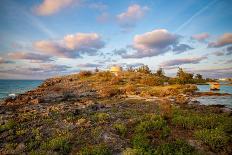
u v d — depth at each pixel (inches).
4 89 3511.3
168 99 1429.6
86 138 605.6
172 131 652.1
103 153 485.4
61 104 1214.9
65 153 509.4
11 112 1003.3
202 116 802.2
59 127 717.3
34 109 1063.6
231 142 551.5
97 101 1359.5
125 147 536.7
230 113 890.7
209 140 550.9
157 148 503.8
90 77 3277.6
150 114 858.1
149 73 4603.8
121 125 692.7
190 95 1785.2
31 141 586.9
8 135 645.3
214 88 2471.7
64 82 2923.2
